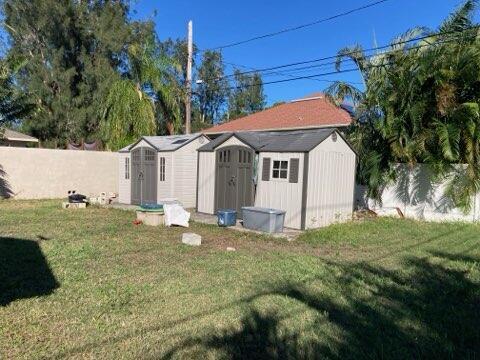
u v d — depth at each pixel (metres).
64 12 26.34
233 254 7.03
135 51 23.02
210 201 12.18
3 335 3.69
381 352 3.56
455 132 10.09
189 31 18.08
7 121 15.58
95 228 9.23
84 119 26.48
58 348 3.48
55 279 5.33
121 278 5.45
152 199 13.81
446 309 4.61
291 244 8.20
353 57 12.95
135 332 3.82
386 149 12.23
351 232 9.44
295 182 10.02
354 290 5.20
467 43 10.60
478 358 3.53
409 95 10.77
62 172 16.33
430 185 11.63
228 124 20.81
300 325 4.08
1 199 14.82
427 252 7.52
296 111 18.98
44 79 26.50
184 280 5.42
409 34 11.89
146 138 14.11
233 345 3.62
